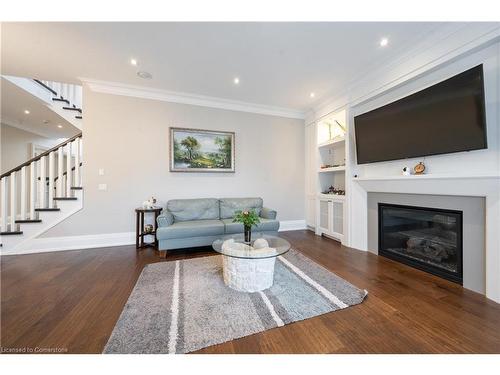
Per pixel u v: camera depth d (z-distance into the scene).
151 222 3.67
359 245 3.32
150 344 1.35
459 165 2.18
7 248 3.09
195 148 3.93
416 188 2.50
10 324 1.53
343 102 3.60
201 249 3.38
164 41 2.40
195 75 3.16
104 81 3.34
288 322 1.56
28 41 2.39
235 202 3.90
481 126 1.88
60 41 2.39
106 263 2.73
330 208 3.92
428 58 2.34
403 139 2.59
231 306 1.76
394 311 1.70
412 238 2.78
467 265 2.08
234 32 2.25
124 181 3.57
